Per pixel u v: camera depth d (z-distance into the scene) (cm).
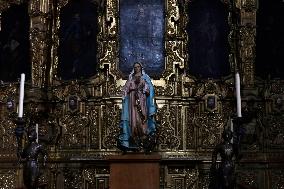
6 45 1073
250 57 1006
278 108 999
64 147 1015
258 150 991
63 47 1061
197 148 1001
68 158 997
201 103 1014
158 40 1043
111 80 1024
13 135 1024
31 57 1032
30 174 699
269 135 998
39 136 1005
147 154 848
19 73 1059
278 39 1037
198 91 1014
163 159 955
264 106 1007
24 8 1080
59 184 995
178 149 998
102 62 1030
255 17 1023
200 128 1007
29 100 1005
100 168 988
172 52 1031
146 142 883
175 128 1005
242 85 1002
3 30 1079
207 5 1061
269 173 980
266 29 1041
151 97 904
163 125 1003
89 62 1049
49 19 1061
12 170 1009
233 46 1040
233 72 1030
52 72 1052
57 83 1044
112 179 820
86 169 991
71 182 990
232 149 677
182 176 977
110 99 1007
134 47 1038
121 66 1030
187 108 1016
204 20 1055
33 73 1023
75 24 1065
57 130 1021
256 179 978
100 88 1029
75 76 1048
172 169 977
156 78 1023
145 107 894
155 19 1049
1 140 1030
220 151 688
